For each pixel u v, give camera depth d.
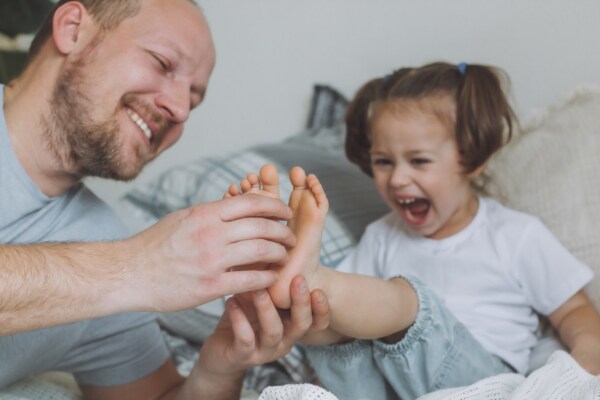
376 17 1.73
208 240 0.65
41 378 1.02
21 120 0.89
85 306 0.65
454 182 1.16
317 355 0.96
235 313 0.76
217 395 0.89
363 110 1.26
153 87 0.89
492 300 1.13
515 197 1.25
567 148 1.22
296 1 1.84
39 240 0.91
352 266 1.29
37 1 1.93
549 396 0.71
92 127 0.87
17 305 0.63
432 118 1.14
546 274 1.11
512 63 1.55
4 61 1.95
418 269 1.20
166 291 0.65
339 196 1.41
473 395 0.73
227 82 2.01
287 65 1.90
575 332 1.05
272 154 1.53
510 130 1.25
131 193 1.57
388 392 0.99
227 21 1.96
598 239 1.12
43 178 0.92
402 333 0.91
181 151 2.12
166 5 0.91
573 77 1.48
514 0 1.53
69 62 0.88
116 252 0.67
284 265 0.77
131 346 1.01
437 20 1.63
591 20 1.45
